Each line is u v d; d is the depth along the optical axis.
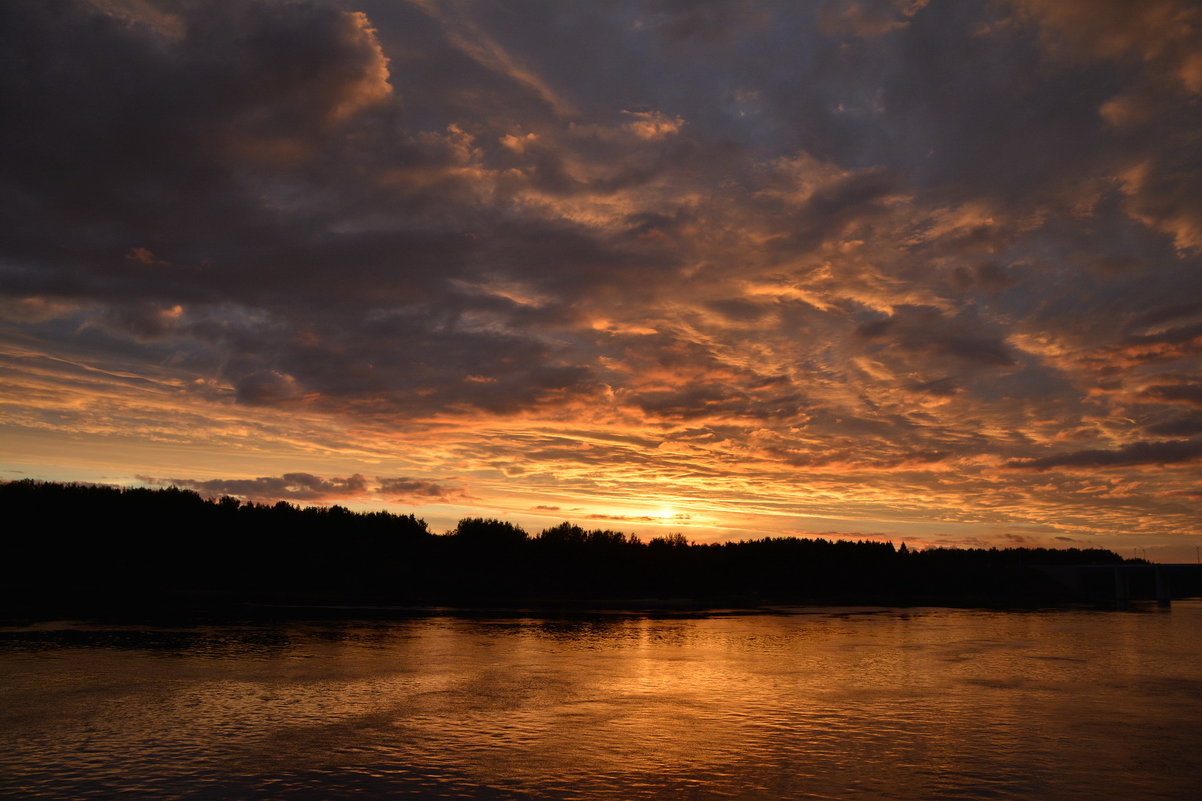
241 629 79.62
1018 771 31.47
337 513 180.62
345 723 37.53
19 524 140.12
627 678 54.53
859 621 120.38
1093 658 71.44
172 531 152.75
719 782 29.42
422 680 50.97
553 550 184.50
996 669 62.81
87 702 40.88
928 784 29.64
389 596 141.38
